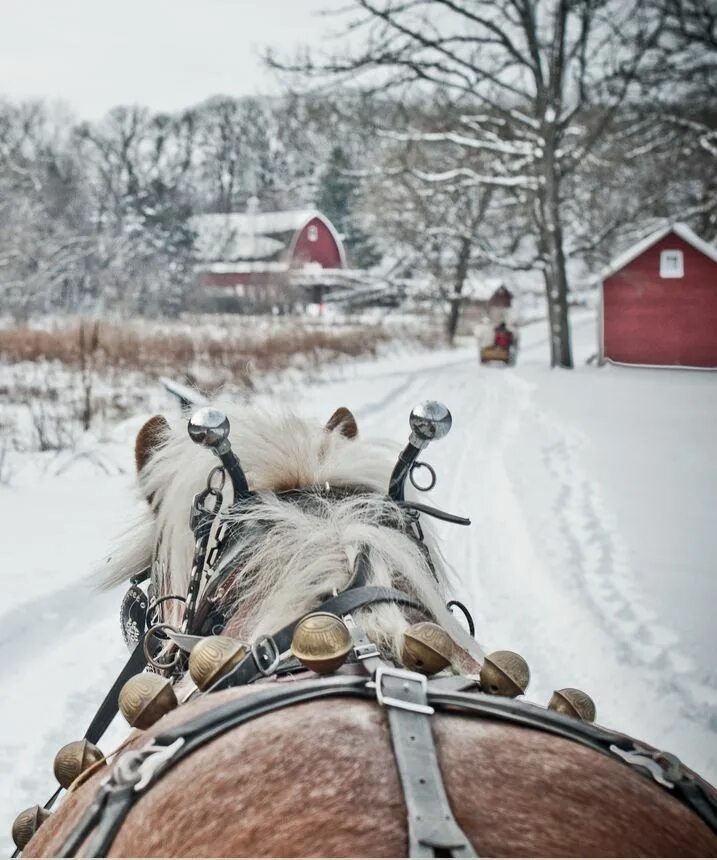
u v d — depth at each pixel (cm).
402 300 6081
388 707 152
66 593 709
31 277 4603
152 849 135
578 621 668
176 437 287
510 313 3694
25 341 2306
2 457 1145
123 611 291
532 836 125
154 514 288
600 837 128
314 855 120
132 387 1831
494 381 2842
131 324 3497
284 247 7756
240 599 220
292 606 205
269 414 268
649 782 150
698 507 1045
